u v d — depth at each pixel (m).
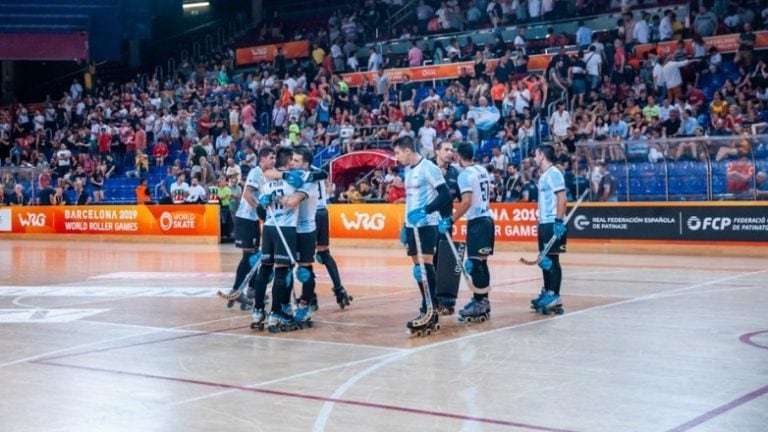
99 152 32.50
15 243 28.11
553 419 5.61
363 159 24.88
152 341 8.85
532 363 7.43
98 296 12.95
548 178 10.18
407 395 6.31
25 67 45.47
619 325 9.41
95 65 43.06
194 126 31.03
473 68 28.36
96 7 34.12
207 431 5.44
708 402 6.00
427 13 32.62
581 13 29.70
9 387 6.75
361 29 33.97
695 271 15.62
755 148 19.02
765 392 6.27
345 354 8.01
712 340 8.40
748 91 23.31
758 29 26.20
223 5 43.69
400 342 8.62
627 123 23.02
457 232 21.23
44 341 8.91
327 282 14.66
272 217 9.42
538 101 25.17
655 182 20.25
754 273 15.10
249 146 28.16
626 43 26.77
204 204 26.75
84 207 29.41
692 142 19.66
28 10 33.12
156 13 42.50
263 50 35.12
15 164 33.97
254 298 10.29
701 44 25.39
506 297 12.06
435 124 25.72
